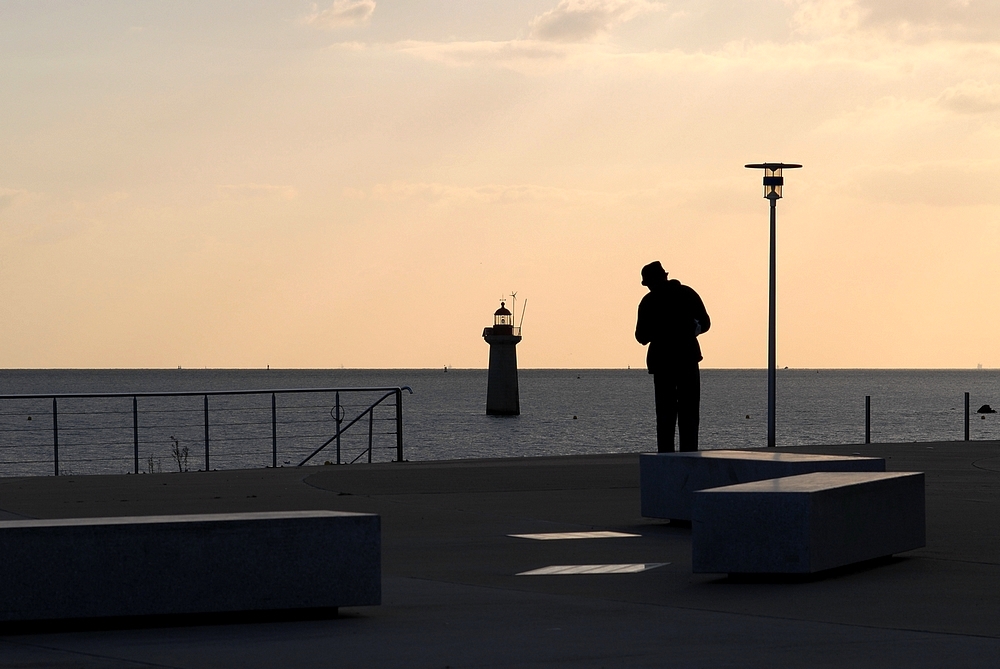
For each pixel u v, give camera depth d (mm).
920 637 7031
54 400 21781
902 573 9688
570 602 8344
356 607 8102
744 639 6996
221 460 58312
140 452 63969
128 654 6648
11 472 50812
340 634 7215
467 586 9078
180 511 13688
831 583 9188
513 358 124125
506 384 123438
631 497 15492
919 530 10594
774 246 26688
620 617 7758
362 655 6590
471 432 87688
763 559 9172
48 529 7371
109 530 7461
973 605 8188
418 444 73438
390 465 21203
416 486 16812
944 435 77375
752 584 9156
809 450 23500
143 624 7590
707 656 6512
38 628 7461
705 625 7461
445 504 14688
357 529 7844
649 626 7441
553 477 18156
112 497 15273
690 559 10453
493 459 22547
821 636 7078
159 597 7512
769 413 26391
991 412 115438
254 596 7652
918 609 8031
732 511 9242
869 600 8406
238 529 7656
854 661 6352
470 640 7012
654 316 15484
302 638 7105
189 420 106000
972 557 10562
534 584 9180
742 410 124812
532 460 22234
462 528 12516
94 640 7090
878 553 10047
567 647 6781
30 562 7332
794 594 8656
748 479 12203
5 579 7289
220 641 7027
